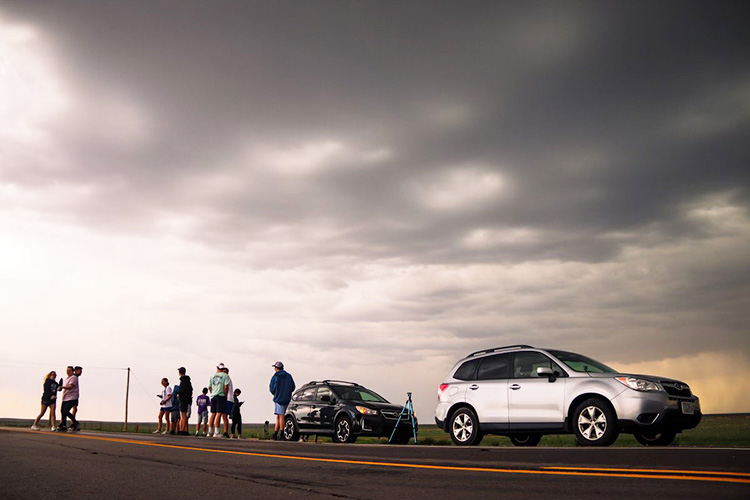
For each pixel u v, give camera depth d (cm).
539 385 1386
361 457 1149
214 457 1160
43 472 908
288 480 836
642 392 1270
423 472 901
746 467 826
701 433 2319
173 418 2441
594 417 1300
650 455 1007
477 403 1469
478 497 679
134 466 1000
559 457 1050
